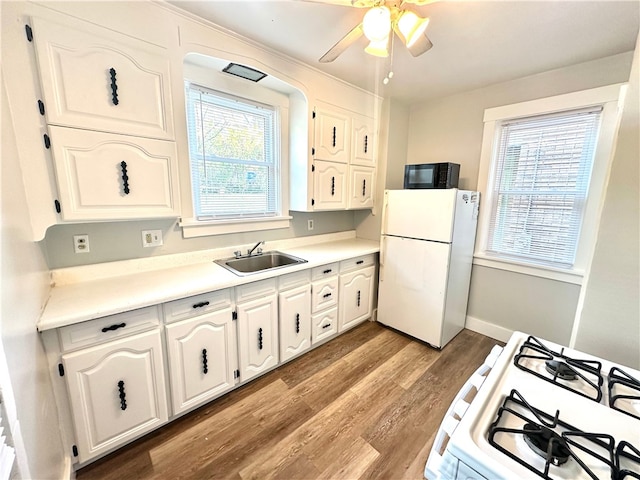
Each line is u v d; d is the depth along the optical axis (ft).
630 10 4.86
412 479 4.46
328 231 10.31
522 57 6.63
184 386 5.31
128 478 4.37
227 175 7.42
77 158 4.37
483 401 2.36
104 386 4.39
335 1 4.22
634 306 3.29
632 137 3.12
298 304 7.18
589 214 6.95
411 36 4.52
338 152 8.65
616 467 1.77
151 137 5.05
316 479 4.43
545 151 7.63
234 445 4.97
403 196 8.37
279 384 6.56
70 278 5.23
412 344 8.42
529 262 8.07
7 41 3.62
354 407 5.90
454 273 8.02
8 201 3.04
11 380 2.50
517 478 1.68
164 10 5.00
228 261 7.17
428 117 9.91
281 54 6.82
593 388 2.67
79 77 4.24
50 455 3.50
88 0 4.21
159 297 4.68
